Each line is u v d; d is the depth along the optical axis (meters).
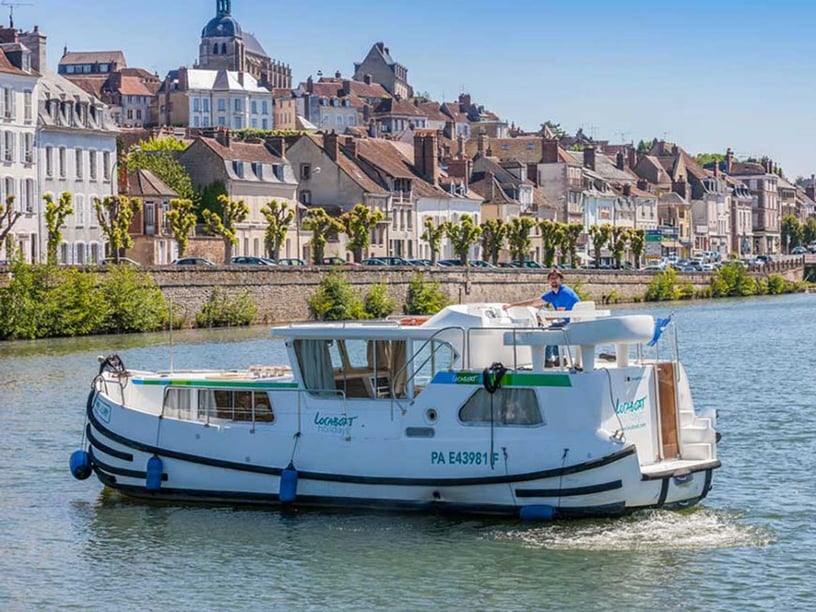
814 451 48.19
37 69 130.75
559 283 39.12
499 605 31.17
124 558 34.53
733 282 192.25
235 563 33.97
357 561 33.81
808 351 89.44
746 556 34.25
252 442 37.12
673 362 37.03
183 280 109.31
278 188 157.38
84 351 87.69
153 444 38.09
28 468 45.16
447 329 36.03
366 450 36.16
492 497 35.41
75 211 132.38
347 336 36.41
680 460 36.66
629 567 33.31
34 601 31.92
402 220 171.25
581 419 34.75
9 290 97.75
